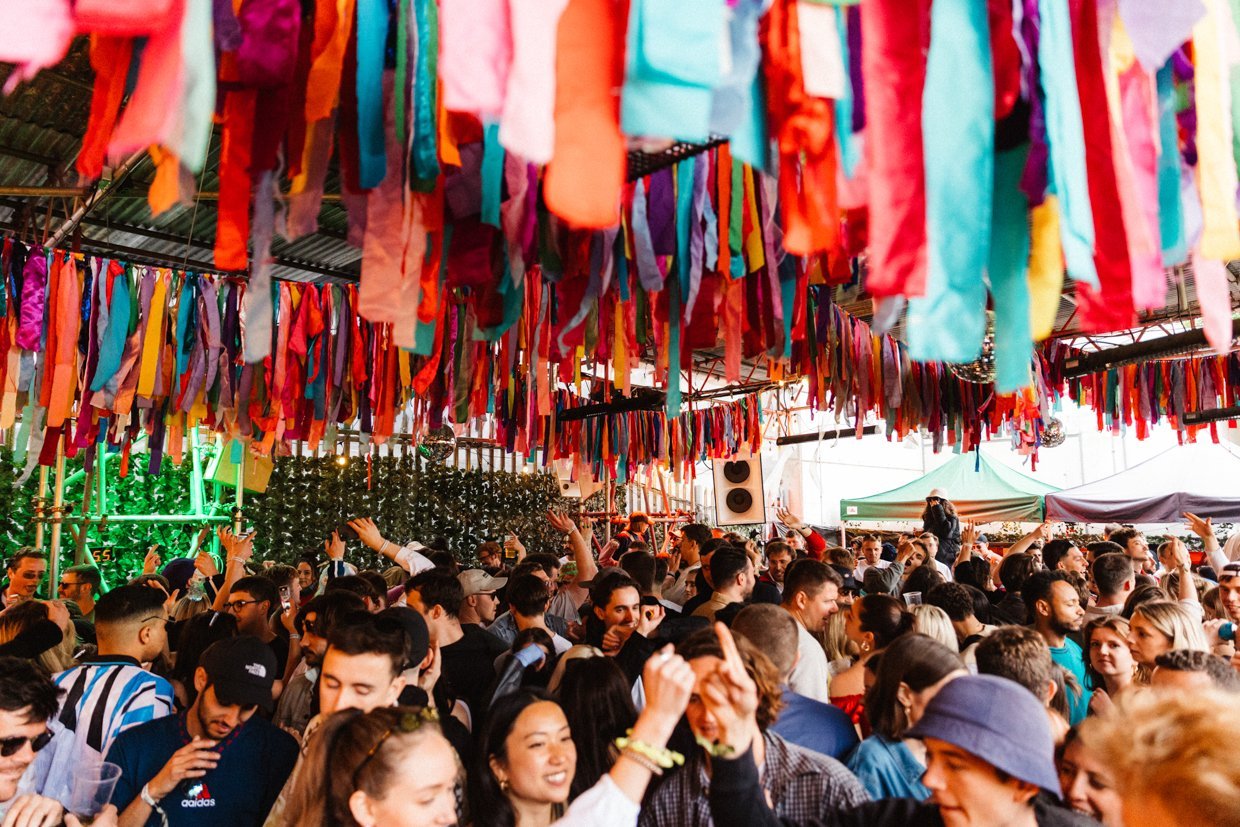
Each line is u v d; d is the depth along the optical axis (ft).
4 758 5.00
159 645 8.17
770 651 7.09
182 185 3.68
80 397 11.69
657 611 11.23
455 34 3.35
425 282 5.08
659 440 25.80
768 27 4.06
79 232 14.73
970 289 3.86
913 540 18.51
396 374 13.15
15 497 22.79
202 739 6.42
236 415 12.39
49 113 13.28
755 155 3.99
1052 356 19.74
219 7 3.61
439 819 4.38
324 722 4.91
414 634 7.40
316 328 12.55
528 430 16.28
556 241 6.12
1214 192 4.54
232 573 13.10
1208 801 2.37
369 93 4.25
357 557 29.01
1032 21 4.18
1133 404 22.44
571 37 3.56
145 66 3.06
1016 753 3.79
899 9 3.96
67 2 2.82
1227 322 4.74
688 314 5.95
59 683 7.36
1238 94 4.84
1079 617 10.21
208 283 11.93
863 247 5.39
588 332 9.05
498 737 5.82
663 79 3.35
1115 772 2.73
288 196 4.30
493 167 4.52
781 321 7.22
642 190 5.95
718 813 4.19
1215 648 10.39
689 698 4.62
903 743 6.41
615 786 4.15
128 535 25.25
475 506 32.45
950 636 8.91
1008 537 43.39
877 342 16.98
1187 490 29.89
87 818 5.60
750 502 26.55
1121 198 4.27
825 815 5.46
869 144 3.85
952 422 19.58
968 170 3.91
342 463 29.17
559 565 15.94
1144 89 4.52
